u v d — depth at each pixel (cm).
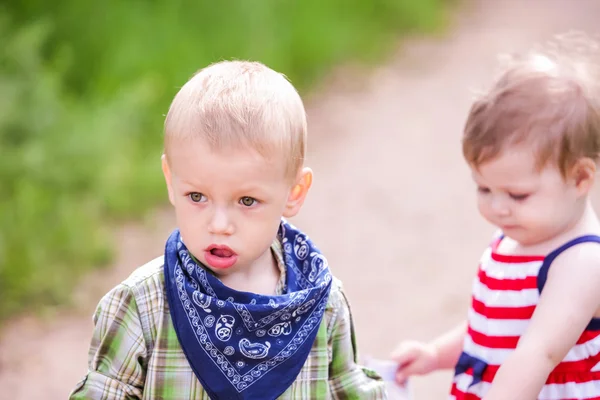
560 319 390
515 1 2277
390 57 1798
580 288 394
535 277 410
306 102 1543
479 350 431
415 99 1576
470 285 931
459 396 435
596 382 407
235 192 346
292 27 1656
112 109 1189
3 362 753
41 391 710
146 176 1120
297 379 377
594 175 407
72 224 960
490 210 411
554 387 408
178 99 361
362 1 1925
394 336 822
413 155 1330
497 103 403
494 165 400
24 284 866
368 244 1035
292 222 1093
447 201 1164
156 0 1455
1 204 952
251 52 1449
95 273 921
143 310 366
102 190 1070
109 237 1003
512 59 434
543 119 393
